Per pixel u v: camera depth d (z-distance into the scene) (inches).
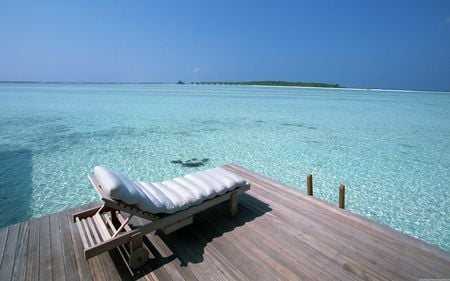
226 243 111.2
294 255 103.0
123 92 1895.9
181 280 89.7
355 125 608.4
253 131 524.7
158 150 380.8
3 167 299.6
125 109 837.2
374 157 363.3
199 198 117.1
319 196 247.4
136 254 94.1
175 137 460.8
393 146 421.4
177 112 789.2
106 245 89.3
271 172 304.7
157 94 1718.8
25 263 95.9
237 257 101.9
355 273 93.0
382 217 211.3
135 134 477.1
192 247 108.3
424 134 514.3
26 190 245.3
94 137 447.2
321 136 488.4
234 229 122.3
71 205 219.9
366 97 1808.6
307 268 95.6
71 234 114.8
